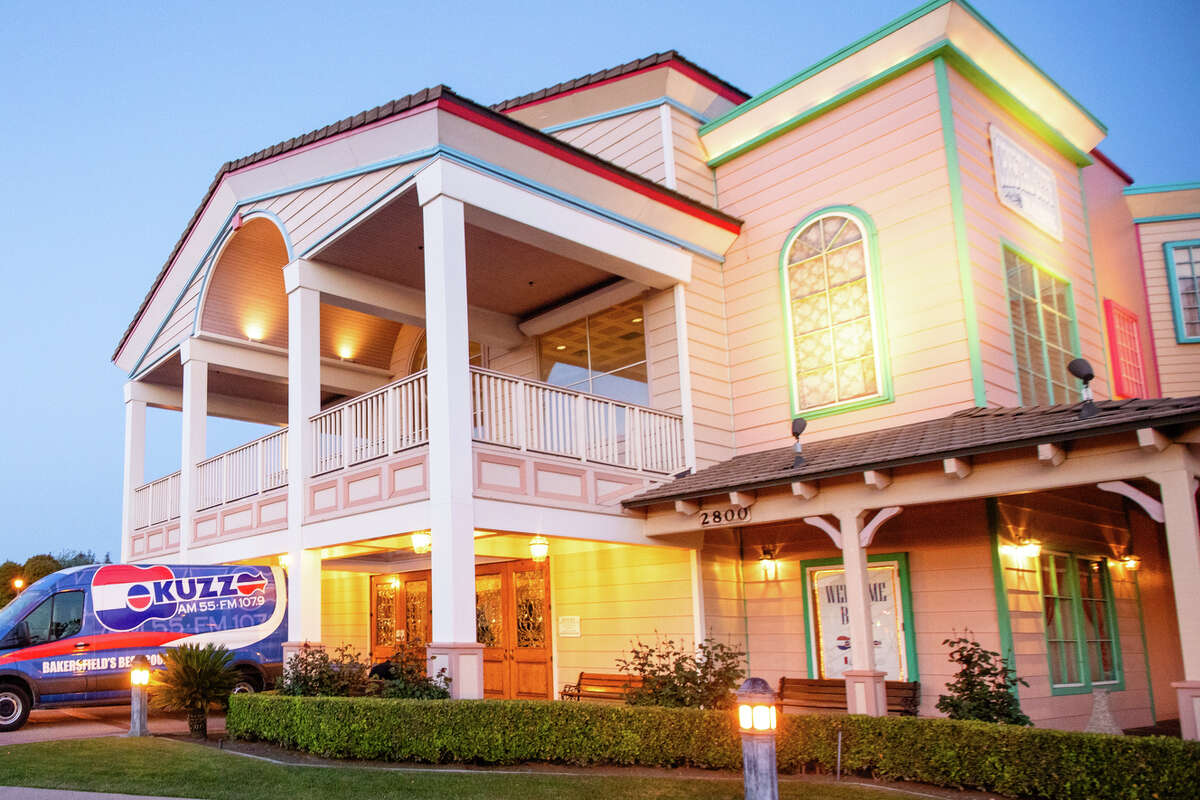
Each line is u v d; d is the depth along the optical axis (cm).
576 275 1477
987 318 1241
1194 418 834
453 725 955
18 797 799
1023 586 1173
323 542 1250
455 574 1033
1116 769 760
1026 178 1423
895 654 1213
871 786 859
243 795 819
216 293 1627
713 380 1427
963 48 1298
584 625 1425
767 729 689
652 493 1278
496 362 1702
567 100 1587
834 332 1345
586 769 943
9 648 1267
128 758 977
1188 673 832
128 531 1845
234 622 1412
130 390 1883
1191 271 1759
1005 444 951
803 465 1139
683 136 1501
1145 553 1484
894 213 1299
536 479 1171
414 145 1157
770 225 1441
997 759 821
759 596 1384
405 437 1153
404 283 1474
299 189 1367
